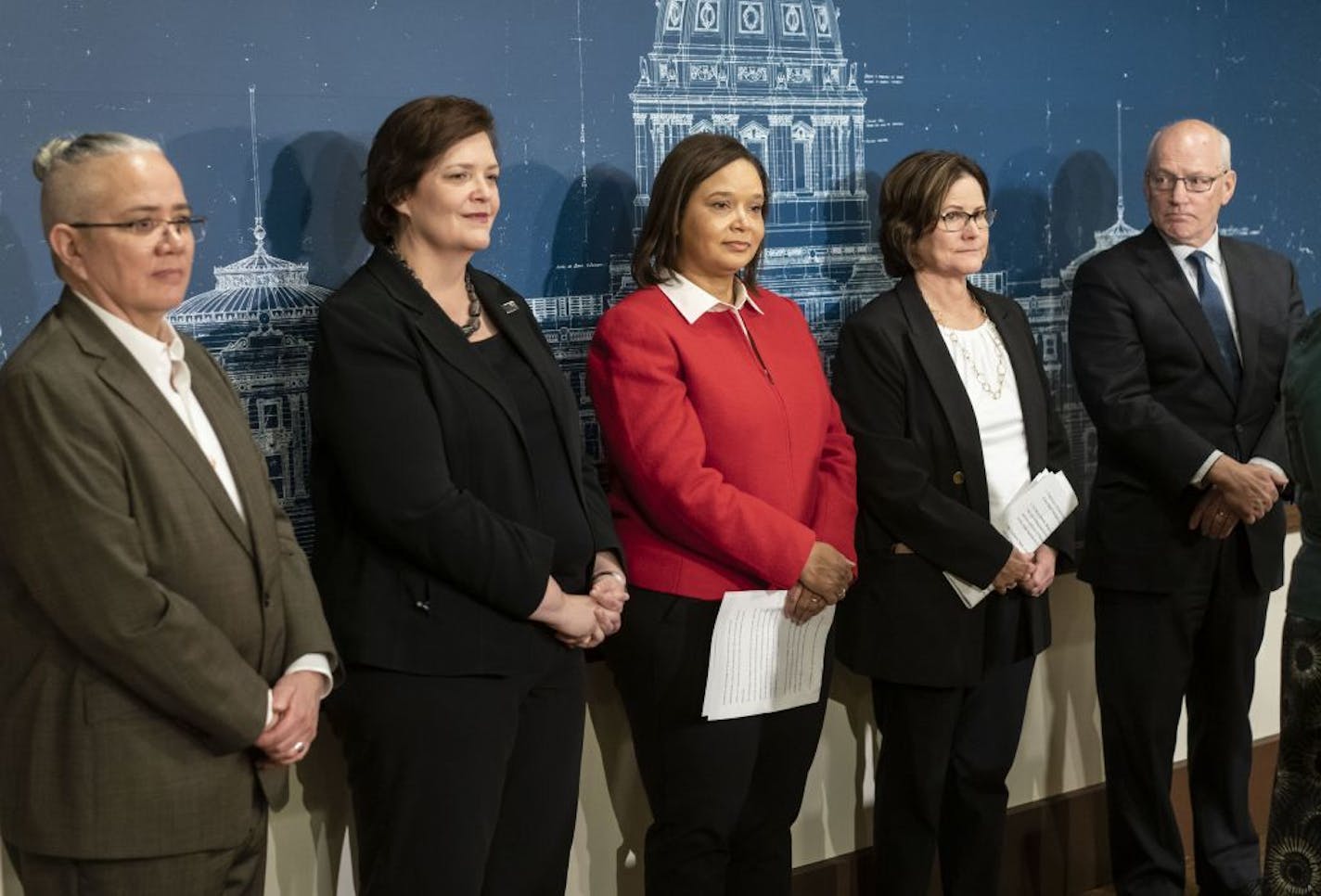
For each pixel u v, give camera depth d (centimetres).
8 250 214
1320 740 222
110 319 183
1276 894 230
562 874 234
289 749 192
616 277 271
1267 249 308
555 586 219
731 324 249
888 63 302
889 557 271
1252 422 295
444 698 212
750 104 284
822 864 300
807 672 251
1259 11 356
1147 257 297
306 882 240
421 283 219
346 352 210
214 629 181
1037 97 325
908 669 267
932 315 274
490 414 216
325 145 238
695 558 243
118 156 180
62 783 179
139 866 180
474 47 251
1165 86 344
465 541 208
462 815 213
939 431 268
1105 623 303
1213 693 307
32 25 213
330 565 217
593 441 272
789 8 287
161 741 181
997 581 266
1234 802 310
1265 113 360
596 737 268
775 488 245
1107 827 337
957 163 273
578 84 263
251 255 233
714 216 245
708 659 243
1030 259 328
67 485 173
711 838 247
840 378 275
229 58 228
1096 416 295
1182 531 293
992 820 284
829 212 297
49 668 180
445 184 217
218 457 193
